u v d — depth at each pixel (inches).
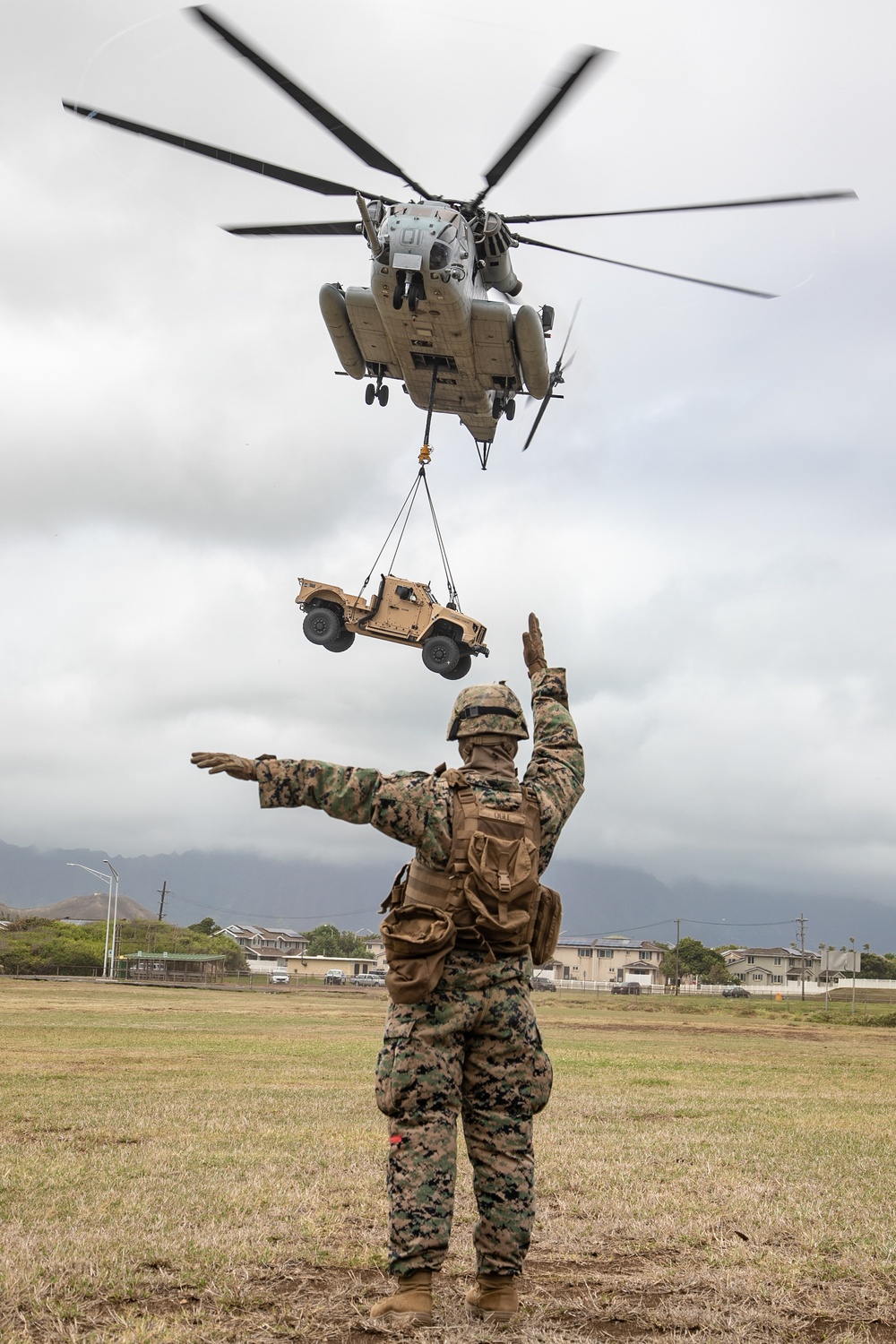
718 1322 128.8
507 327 603.5
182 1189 205.6
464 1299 137.7
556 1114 357.4
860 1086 515.5
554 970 4574.3
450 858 133.3
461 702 144.5
